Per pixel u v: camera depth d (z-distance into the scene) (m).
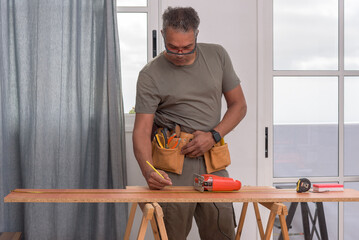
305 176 3.20
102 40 2.83
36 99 2.73
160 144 2.34
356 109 3.21
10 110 2.79
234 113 2.43
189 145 2.29
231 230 2.43
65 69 2.76
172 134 2.35
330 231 3.20
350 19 3.19
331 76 3.19
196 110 2.35
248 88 3.06
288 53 3.16
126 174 2.88
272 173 3.15
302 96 3.18
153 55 3.01
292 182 3.18
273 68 3.16
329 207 3.19
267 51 3.13
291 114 3.18
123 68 3.07
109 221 2.89
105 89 2.81
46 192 2.05
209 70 2.35
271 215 2.01
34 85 2.77
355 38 3.20
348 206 3.20
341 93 3.19
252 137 3.08
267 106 3.14
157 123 2.45
